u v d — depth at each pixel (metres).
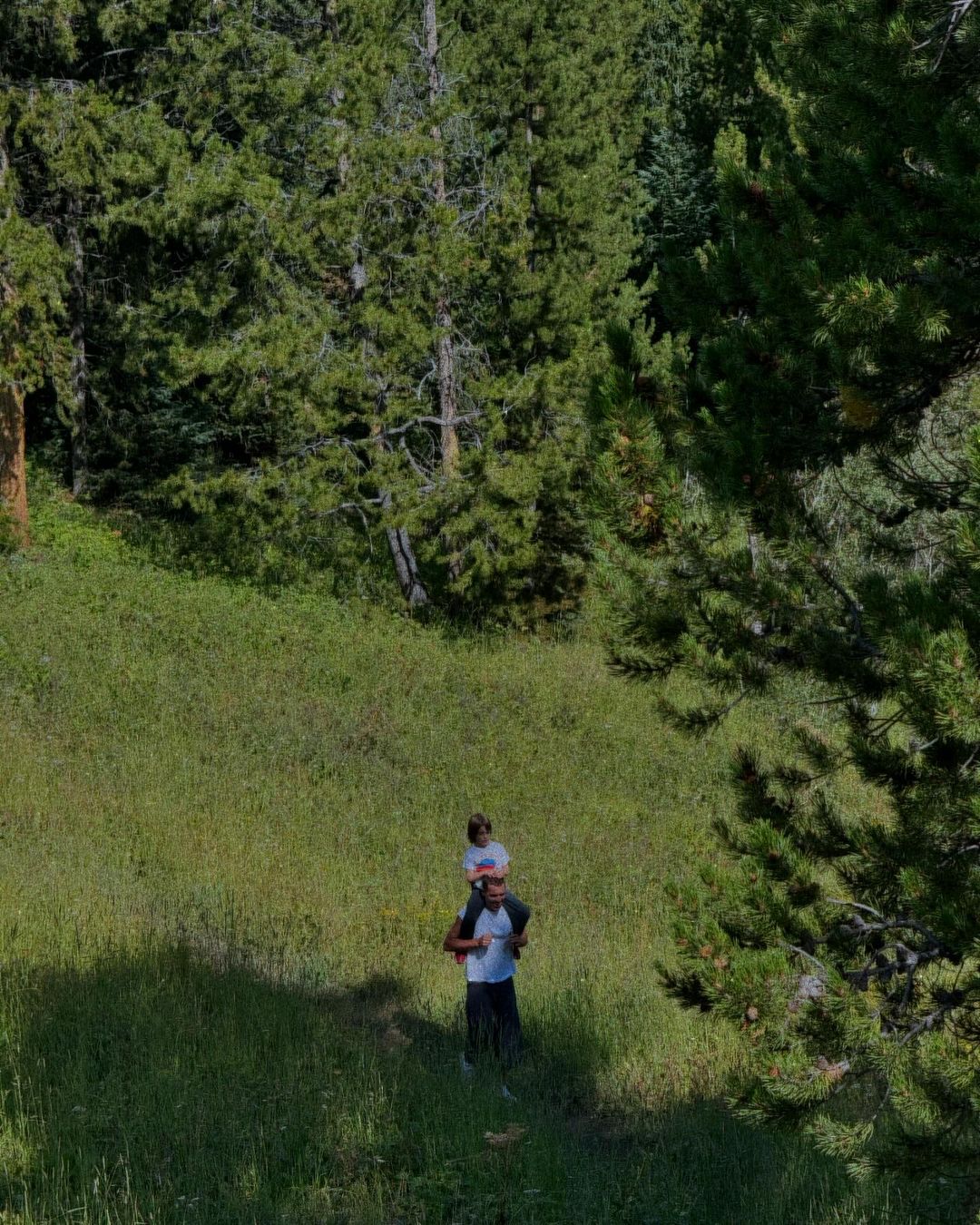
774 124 28.97
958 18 6.56
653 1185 8.47
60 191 29.81
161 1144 8.43
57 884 13.66
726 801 18.84
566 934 14.12
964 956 6.91
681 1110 9.98
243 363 24.45
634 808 18.39
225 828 16.38
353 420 25.77
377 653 23.91
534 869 16.03
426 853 16.34
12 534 26.19
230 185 24.66
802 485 7.45
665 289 7.82
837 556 7.23
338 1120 8.89
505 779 19.17
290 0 27.69
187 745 19.08
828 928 7.05
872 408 6.80
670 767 19.95
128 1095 9.01
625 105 39.75
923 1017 6.75
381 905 14.62
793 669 7.17
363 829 16.91
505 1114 9.45
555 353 26.67
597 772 19.72
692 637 7.15
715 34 38.53
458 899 15.02
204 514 29.39
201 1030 10.27
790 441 7.15
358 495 25.73
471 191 27.11
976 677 5.84
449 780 18.92
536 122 28.00
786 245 7.08
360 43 25.89
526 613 27.36
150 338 29.14
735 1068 10.58
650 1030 11.54
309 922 13.85
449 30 28.45
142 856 15.20
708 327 7.72
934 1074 6.29
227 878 14.79
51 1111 8.62
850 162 7.16
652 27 44.66
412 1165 8.61
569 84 27.70
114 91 28.83
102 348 32.66
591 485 7.04
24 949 11.76
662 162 38.59
